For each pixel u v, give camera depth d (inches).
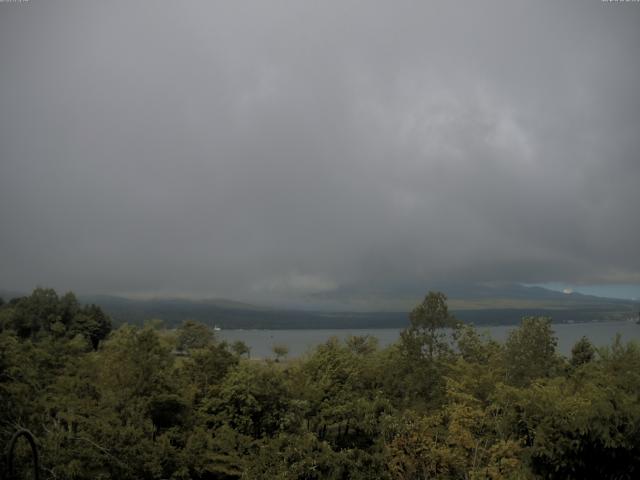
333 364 1315.2
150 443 944.9
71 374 1280.8
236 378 1152.2
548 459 727.7
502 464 792.9
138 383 1145.4
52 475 754.2
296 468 860.6
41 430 877.8
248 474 888.9
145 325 1429.6
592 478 709.3
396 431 941.8
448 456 846.5
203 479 1075.9
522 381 1171.3
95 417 960.9
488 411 914.1
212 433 1128.8
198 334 2449.6
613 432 697.6
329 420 1119.6
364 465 911.0
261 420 1105.4
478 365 1218.0
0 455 698.2
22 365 1053.8
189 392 1213.1
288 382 1213.1
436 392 1177.4
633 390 819.4
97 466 834.2
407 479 885.8
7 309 3280.0
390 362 1321.4
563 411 765.9
